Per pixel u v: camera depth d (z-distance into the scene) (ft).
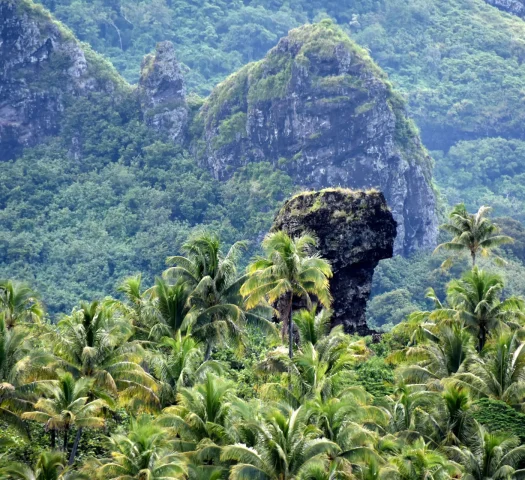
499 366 642.22
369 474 486.79
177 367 593.01
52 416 535.60
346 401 515.91
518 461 530.27
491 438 531.91
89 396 578.66
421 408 599.98
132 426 495.41
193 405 515.91
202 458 485.15
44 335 590.96
